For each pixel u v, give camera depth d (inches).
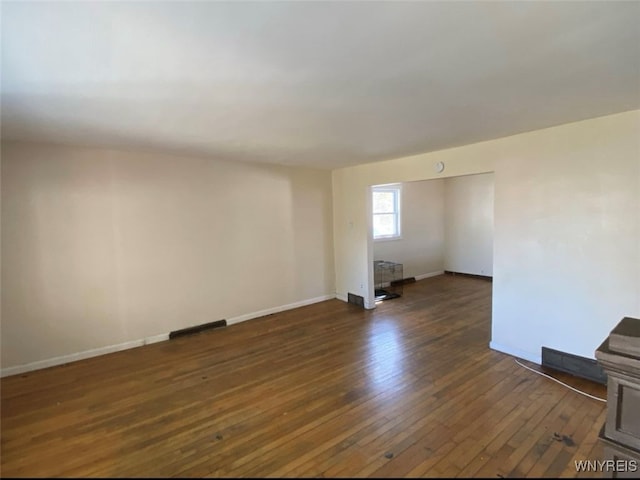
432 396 110.6
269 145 145.1
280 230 207.9
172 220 167.8
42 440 91.3
